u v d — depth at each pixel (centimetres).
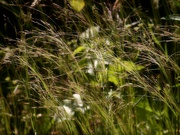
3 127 134
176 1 135
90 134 120
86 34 129
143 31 129
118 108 117
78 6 123
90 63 126
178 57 132
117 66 121
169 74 122
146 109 124
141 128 123
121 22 127
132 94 123
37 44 134
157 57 118
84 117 121
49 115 130
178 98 123
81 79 122
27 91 127
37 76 126
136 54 125
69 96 124
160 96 115
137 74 117
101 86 120
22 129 135
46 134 130
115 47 125
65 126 121
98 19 129
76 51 125
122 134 120
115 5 130
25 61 125
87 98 118
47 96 120
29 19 135
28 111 136
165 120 121
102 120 119
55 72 136
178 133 119
